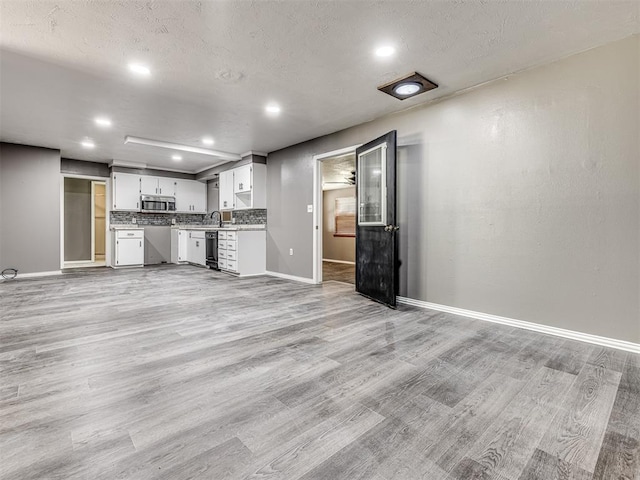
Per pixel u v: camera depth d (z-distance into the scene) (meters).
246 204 6.21
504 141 2.91
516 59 2.63
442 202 3.35
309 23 2.19
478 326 2.85
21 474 1.13
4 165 5.12
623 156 2.33
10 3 1.95
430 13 2.08
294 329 2.74
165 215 7.83
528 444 1.31
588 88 2.47
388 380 1.84
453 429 1.41
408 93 3.26
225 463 1.20
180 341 2.44
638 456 1.24
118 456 1.22
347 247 8.30
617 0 1.94
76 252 7.68
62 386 1.75
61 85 3.13
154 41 2.39
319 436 1.36
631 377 1.89
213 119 4.10
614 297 2.37
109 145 5.34
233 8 2.03
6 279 5.11
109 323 2.88
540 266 2.71
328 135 4.73
